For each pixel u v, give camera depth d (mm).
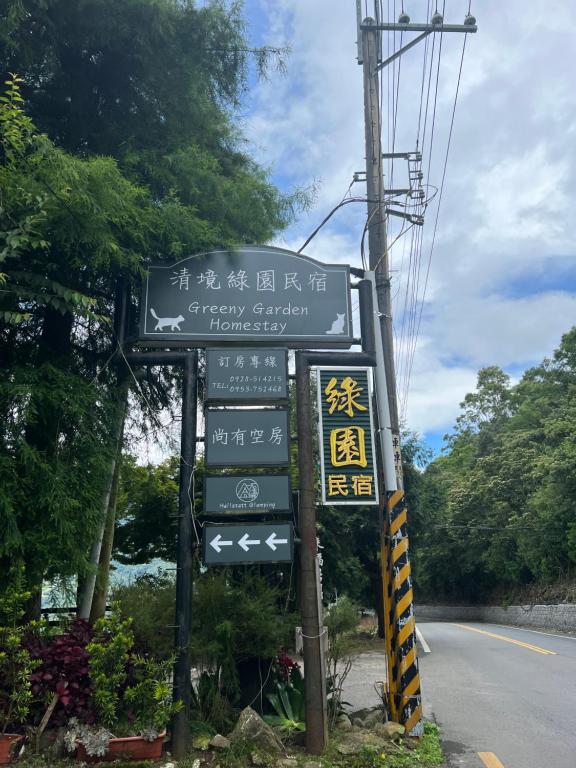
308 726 6340
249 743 6105
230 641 7133
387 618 7613
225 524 6805
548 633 24047
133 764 5594
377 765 6043
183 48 8242
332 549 16906
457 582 44719
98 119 8633
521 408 38000
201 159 8070
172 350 7758
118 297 7770
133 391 9320
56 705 5832
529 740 7152
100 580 8633
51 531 6289
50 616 7980
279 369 7426
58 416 6871
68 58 8383
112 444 7250
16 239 5613
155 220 7254
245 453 7094
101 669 5785
